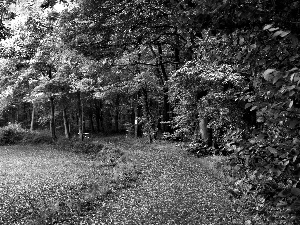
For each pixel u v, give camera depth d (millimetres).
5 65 33594
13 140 40250
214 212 9414
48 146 36469
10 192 14445
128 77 30500
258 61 3332
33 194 13836
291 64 3066
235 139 3561
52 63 34219
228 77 11750
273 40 3119
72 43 18766
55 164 23078
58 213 10656
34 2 23578
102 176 16531
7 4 12500
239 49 3670
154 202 11352
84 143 33250
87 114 59719
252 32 3340
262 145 3223
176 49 27281
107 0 16312
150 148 25781
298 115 2693
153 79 29422
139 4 15875
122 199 12258
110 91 31594
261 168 3092
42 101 39125
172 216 9594
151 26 18594
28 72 35938
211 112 15305
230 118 12992
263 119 3053
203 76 13508
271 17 3246
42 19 24406
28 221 10062
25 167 22109
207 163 16812
